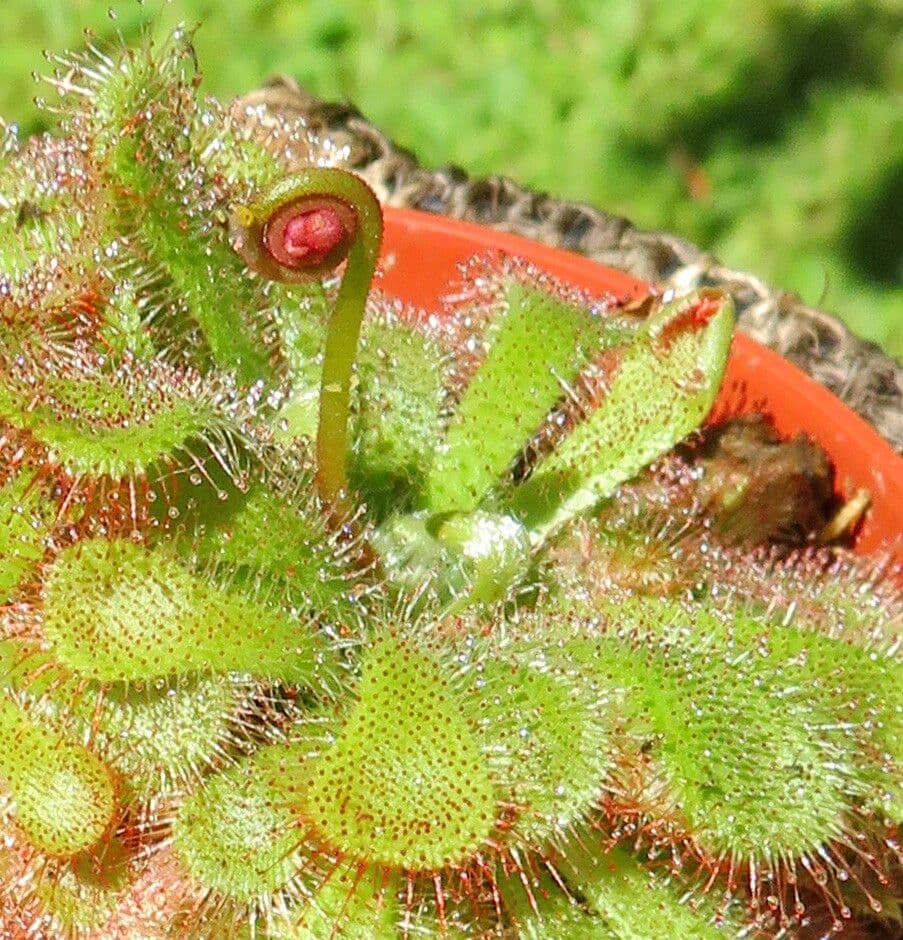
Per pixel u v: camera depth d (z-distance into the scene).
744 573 0.16
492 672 0.14
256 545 0.15
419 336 0.17
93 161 0.15
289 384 0.16
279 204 0.14
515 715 0.14
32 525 0.15
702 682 0.15
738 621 0.15
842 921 0.16
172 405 0.14
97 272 0.15
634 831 0.15
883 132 0.39
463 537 0.16
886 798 0.15
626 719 0.15
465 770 0.14
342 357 0.15
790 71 0.40
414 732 0.14
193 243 0.15
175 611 0.14
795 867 0.15
